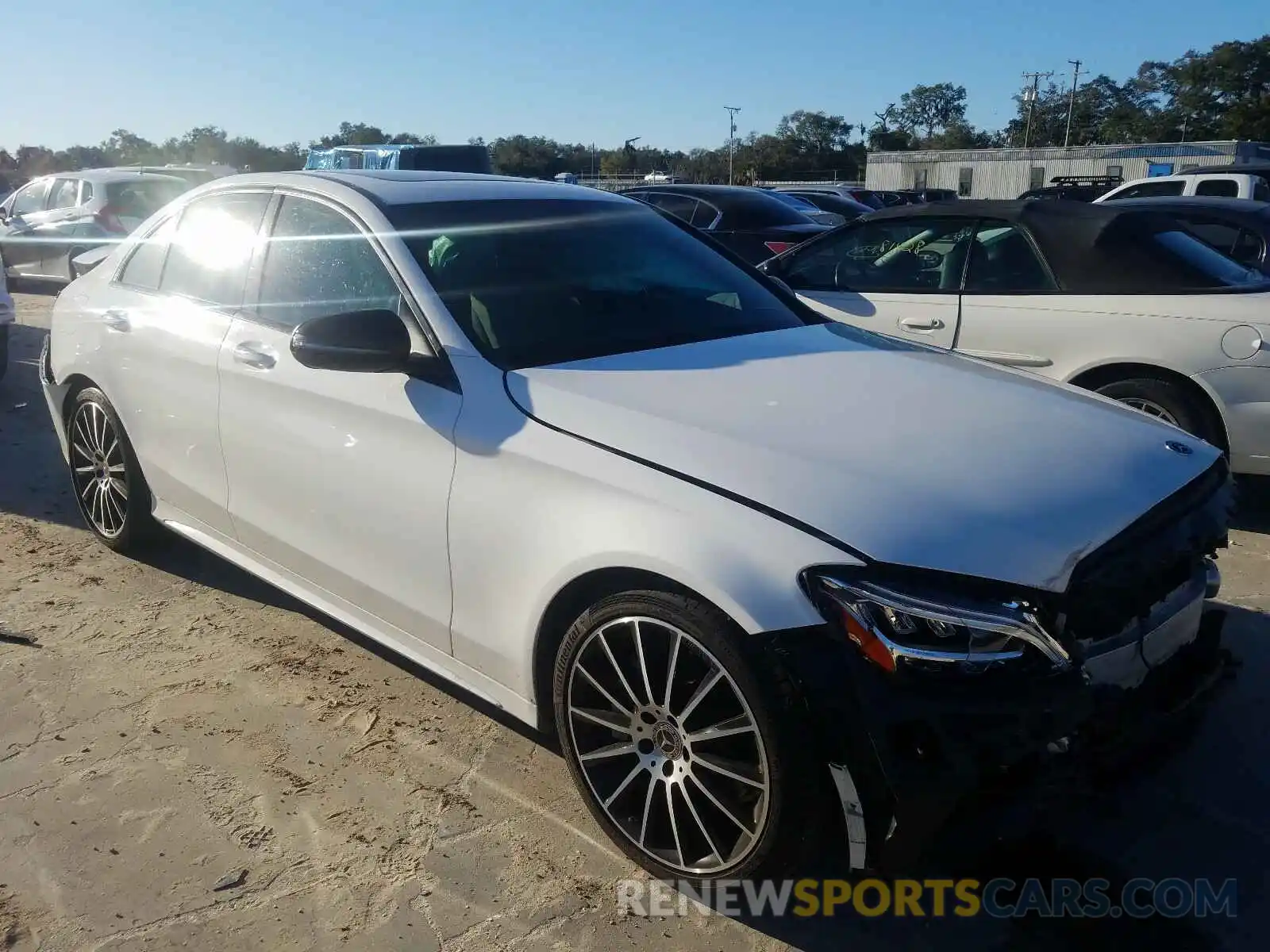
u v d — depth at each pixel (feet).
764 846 7.67
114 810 9.55
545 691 9.23
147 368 13.35
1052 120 310.24
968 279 18.39
